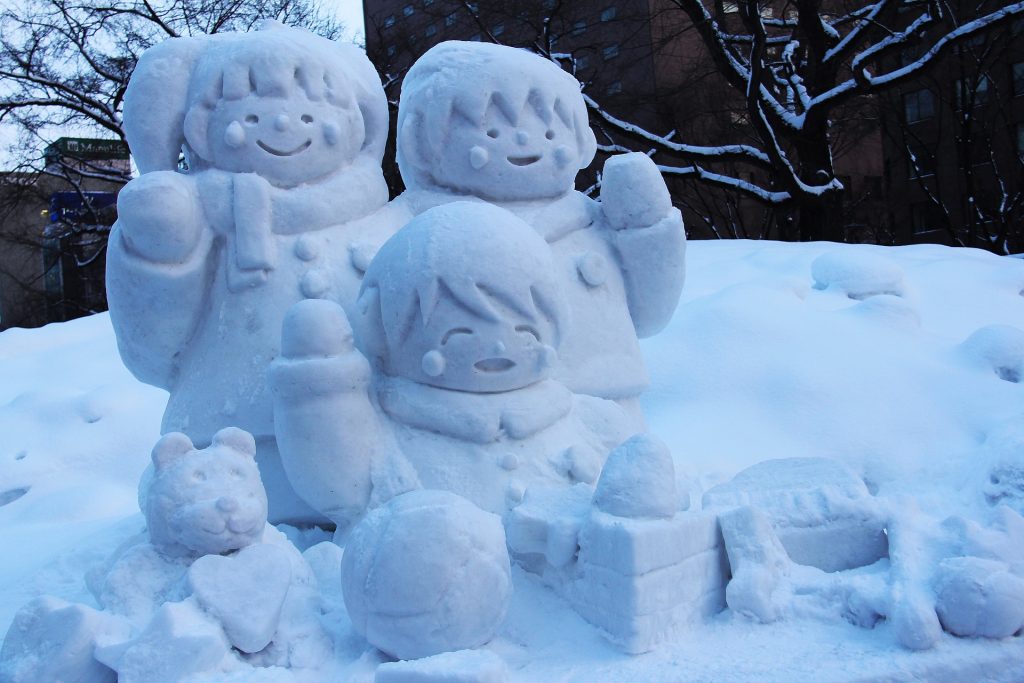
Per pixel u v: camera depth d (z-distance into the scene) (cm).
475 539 248
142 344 370
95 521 503
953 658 240
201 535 267
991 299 723
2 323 2136
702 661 244
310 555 314
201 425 361
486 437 323
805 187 1314
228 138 372
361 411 319
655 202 404
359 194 396
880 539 301
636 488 272
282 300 369
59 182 1919
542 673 246
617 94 1619
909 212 2041
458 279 313
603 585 262
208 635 233
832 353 553
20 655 243
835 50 1323
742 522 285
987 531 281
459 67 402
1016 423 399
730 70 1366
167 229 350
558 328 331
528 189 404
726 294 622
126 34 1606
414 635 242
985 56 1497
